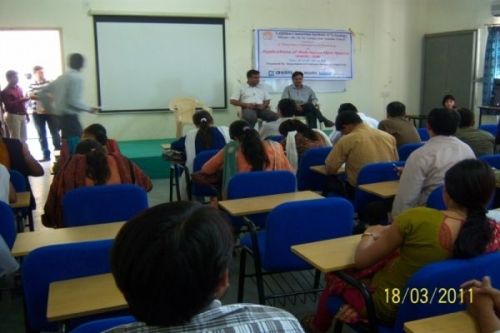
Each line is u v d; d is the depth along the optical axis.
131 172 3.08
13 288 2.97
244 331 0.80
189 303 0.75
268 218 2.25
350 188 3.63
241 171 3.42
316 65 8.42
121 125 7.58
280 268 2.36
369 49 8.78
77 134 5.31
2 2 6.91
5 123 6.96
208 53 7.80
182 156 4.77
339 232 2.35
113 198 2.63
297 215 2.25
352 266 1.78
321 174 3.98
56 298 1.55
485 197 1.53
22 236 2.22
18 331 2.59
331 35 8.45
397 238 1.61
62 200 2.69
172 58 7.64
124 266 0.75
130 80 7.50
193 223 0.76
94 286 1.63
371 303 1.69
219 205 2.74
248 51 8.02
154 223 0.76
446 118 2.71
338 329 1.97
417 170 2.70
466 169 1.53
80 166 2.93
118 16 7.31
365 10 8.64
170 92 7.70
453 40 8.62
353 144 3.53
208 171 3.65
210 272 0.76
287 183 3.06
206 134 4.61
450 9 8.78
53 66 7.64
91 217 2.62
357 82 8.80
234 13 7.86
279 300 2.83
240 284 2.74
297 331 0.85
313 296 2.86
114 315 1.68
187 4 7.63
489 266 1.45
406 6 8.92
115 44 7.36
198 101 7.85
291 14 8.18
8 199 2.91
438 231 1.55
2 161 3.77
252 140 3.42
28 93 7.21
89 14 7.20
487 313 1.28
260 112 7.10
